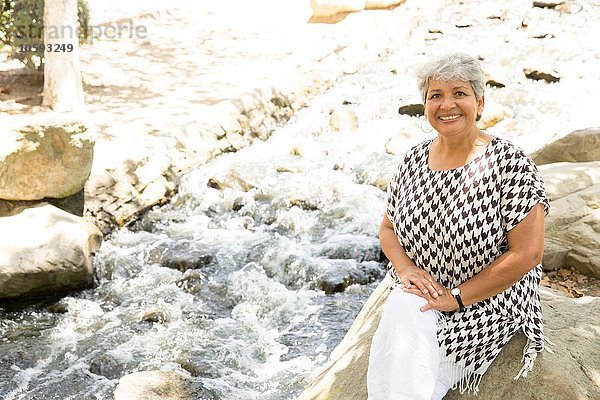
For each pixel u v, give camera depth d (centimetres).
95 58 1060
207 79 993
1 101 866
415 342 278
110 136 784
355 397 336
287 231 694
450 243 283
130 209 709
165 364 500
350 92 1001
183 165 782
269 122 911
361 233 673
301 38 1159
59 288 590
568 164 575
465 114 279
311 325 550
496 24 1180
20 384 485
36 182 626
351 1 1232
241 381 482
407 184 301
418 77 289
